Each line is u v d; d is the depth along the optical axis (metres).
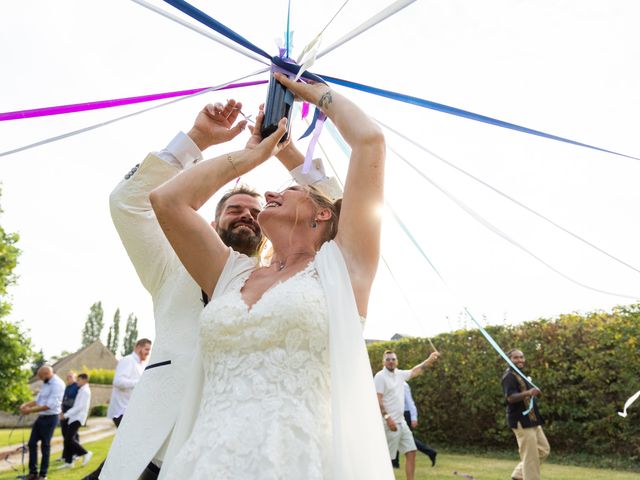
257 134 1.57
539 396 8.73
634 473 6.68
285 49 1.67
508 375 5.71
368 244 1.37
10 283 20.12
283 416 1.16
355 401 1.18
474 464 7.75
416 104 1.69
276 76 1.56
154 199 1.45
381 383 5.81
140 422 1.66
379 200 1.38
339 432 1.13
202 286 1.57
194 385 1.40
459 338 10.25
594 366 8.26
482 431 9.95
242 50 1.58
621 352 7.99
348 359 1.21
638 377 7.83
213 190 1.49
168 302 1.84
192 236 1.47
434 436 10.61
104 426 20.17
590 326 8.49
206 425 1.22
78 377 8.12
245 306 1.32
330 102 1.48
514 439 9.40
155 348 1.79
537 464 5.46
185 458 1.19
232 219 2.06
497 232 1.65
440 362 10.50
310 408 1.19
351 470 1.11
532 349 8.95
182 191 1.45
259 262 2.06
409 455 5.73
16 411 21.48
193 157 1.83
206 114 1.83
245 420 1.17
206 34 1.56
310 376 1.22
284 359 1.23
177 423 1.38
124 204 1.82
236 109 1.82
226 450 1.13
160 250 1.88
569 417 8.48
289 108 1.57
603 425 8.07
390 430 5.70
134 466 1.58
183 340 1.75
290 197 1.56
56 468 7.55
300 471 1.11
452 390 10.27
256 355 1.25
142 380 1.76
